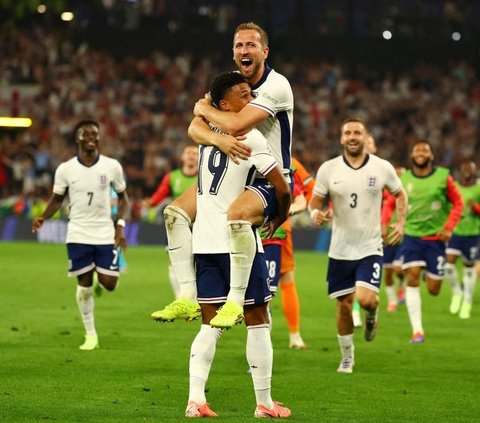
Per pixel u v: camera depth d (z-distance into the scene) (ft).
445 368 90.38
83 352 95.04
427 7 374.63
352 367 88.22
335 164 88.58
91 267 98.84
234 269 61.36
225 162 63.05
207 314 64.54
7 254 223.71
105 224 100.07
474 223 136.56
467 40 357.41
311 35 356.59
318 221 89.86
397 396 76.54
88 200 99.40
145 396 73.20
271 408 65.62
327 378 84.07
